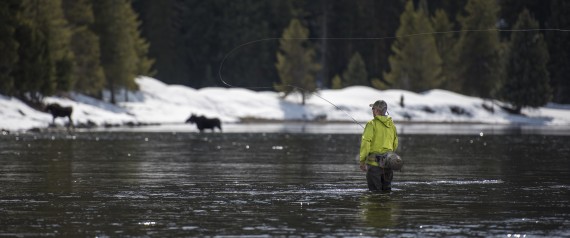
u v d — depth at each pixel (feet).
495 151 360.48
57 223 135.85
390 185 183.62
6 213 146.92
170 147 380.17
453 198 170.50
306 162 282.15
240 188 191.42
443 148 387.96
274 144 421.18
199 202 163.53
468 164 275.80
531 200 167.12
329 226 132.98
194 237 123.24
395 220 139.23
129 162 278.26
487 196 174.70
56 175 224.74
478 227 132.05
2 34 646.33
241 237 123.54
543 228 131.23
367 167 182.29
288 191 184.44
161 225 134.10
